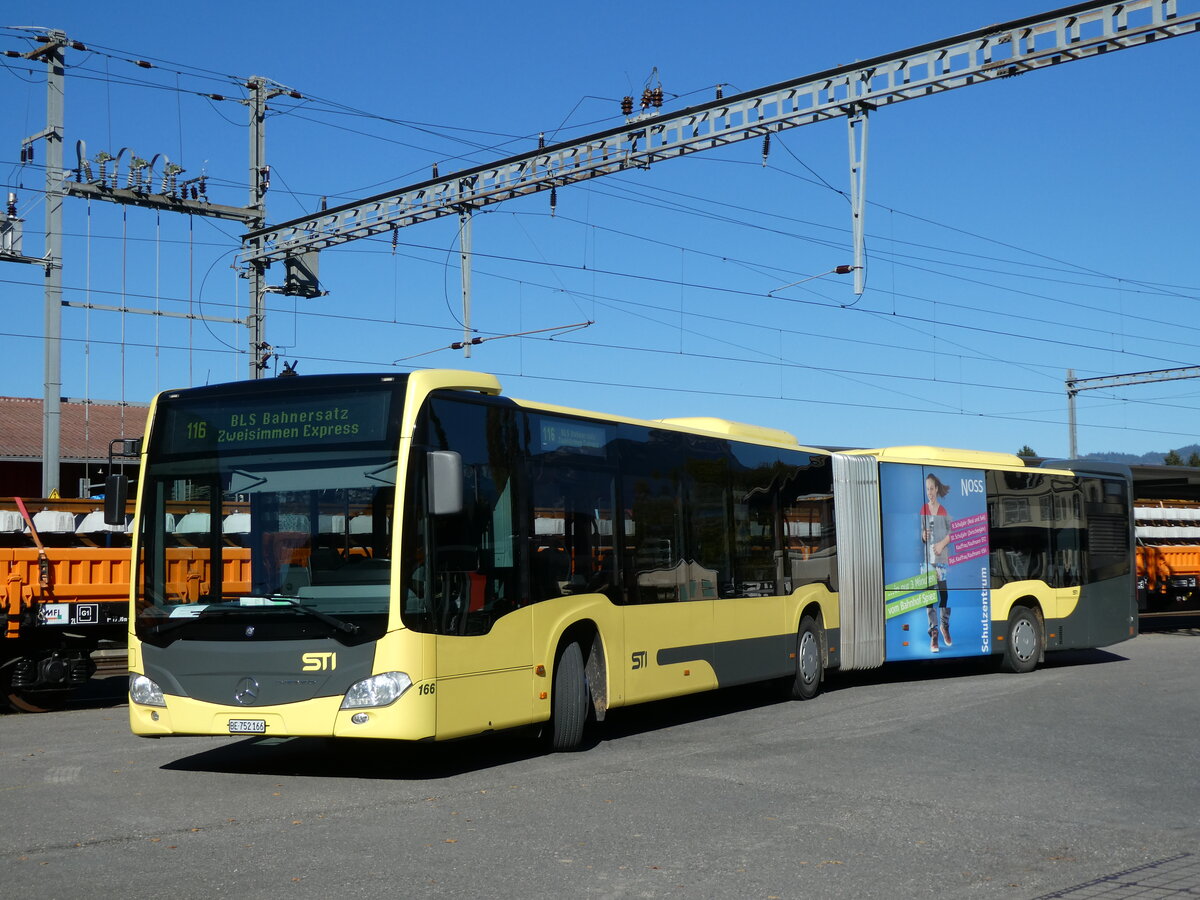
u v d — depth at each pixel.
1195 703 14.98
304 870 6.84
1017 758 10.93
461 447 10.21
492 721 10.23
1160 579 29.52
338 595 9.59
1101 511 21.16
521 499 10.88
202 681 9.80
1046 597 19.89
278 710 9.56
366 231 24.55
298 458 9.91
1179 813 8.58
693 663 13.29
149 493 10.32
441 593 9.80
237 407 10.21
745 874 6.79
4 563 14.62
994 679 18.36
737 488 14.51
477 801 8.91
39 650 14.98
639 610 12.44
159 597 10.10
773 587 15.09
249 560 9.92
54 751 11.48
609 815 8.38
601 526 12.00
